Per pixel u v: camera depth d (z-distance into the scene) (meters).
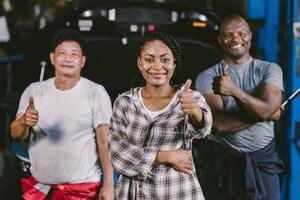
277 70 4.15
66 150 3.88
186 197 3.33
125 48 4.66
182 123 3.31
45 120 3.89
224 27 4.16
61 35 3.91
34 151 3.93
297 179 4.49
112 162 3.40
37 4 8.11
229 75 4.20
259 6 5.08
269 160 4.19
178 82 4.78
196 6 4.78
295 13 4.50
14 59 7.06
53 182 3.94
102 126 3.89
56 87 3.92
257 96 4.13
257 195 4.09
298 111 4.51
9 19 8.09
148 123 3.33
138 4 4.72
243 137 4.17
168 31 4.73
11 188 4.71
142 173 3.31
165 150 3.31
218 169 4.30
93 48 4.62
